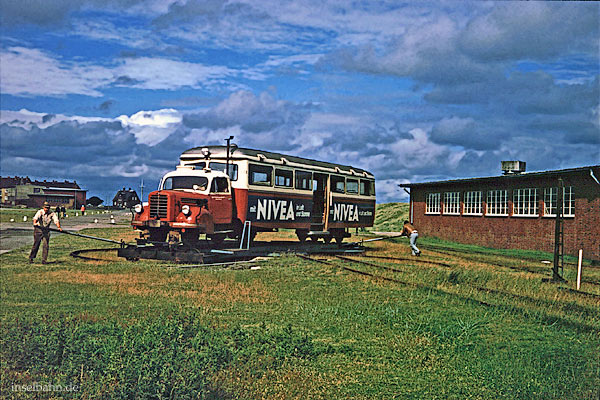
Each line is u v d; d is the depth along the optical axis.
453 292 11.87
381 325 8.61
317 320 8.83
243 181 19.12
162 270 14.45
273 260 17.83
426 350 7.28
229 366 6.16
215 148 19.48
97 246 23.09
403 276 14.62
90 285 11.58
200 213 17.11
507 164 29.23
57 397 5.19
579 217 23.97
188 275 13.62
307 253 21.00
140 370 5.34
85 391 5.22
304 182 22.50
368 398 5.57
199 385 5.21
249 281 12.95
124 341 6.41
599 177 22.98
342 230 25.73
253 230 20.06
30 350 6.08
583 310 10.07
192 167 18.31
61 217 59.59
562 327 8.73
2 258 16.98
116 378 5.43
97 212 93.81
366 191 27.33
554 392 5.73
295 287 12.23
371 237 35.16
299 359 6.73
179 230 16.77
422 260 19.53
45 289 10.91
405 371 6.44
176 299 10.26
